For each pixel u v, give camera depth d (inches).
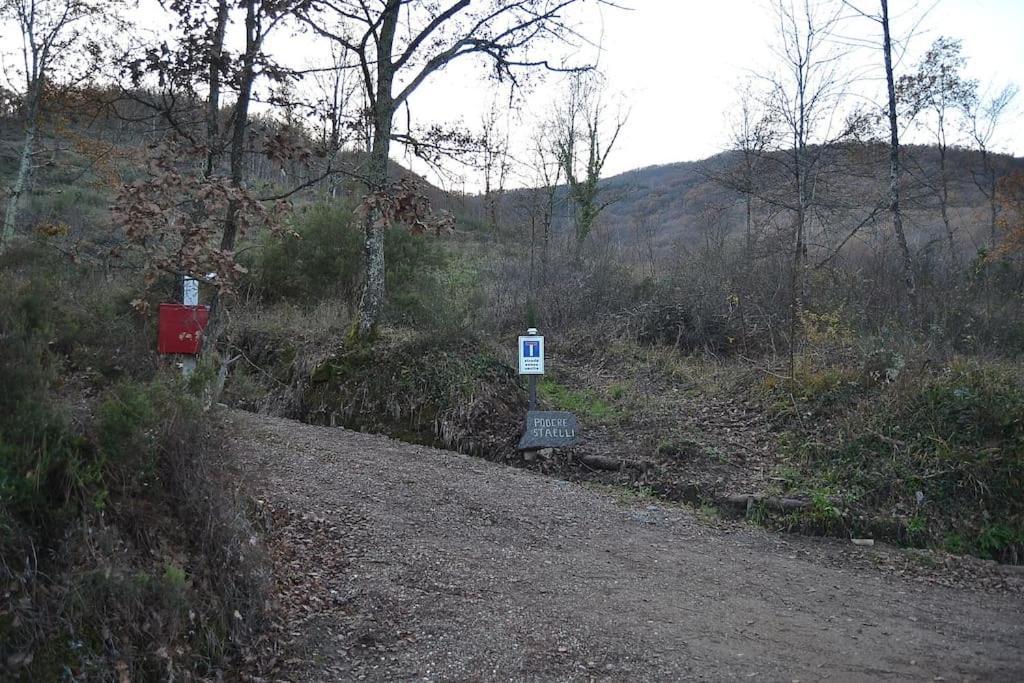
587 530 331.9
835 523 364.2
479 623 233.8
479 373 491.5
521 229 1008.9
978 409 409.4
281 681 192.5
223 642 195.3
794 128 710.5
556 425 439.8
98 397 215.0
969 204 1464.1
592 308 672.4
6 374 189.8
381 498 327.6
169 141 247.0
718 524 362.6
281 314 617.3
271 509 279.1
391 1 398.9
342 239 687.1
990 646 252.1
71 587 171.8
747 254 773.9
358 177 291.4
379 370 498.0
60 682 162.9
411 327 570.9
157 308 317.4
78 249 334.3
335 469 354.0
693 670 215.5
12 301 229.1
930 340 531.8
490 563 281.0
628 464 421.7
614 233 1157.7
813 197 750.5
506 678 205.3
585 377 558.9
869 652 238.1
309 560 254.8
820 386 471.5
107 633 172.1
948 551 355.9
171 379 230.5
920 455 400.2
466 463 414.6
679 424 469.7
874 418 427.5
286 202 264.8
